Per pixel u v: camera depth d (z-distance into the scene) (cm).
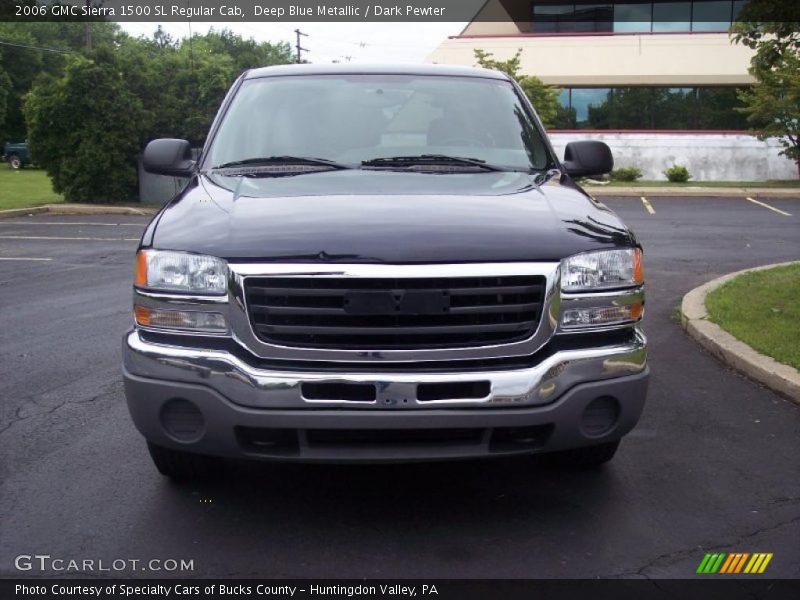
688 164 3238
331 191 424
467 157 489
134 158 2389
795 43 779
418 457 357
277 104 522
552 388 360
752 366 632
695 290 945
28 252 1430
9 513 401
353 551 364
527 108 544
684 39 3203
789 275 1033
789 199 2495
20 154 4544
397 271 351
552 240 373
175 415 369
